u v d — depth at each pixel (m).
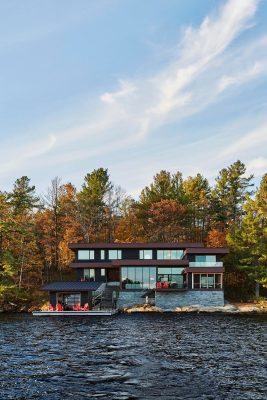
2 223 65.56
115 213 97.88
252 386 20.91
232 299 70.81
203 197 95.94
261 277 67.44
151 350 30.03
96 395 19.72
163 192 93.88
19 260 68.00
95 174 96.81
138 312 60.59
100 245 71.62
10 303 63.38
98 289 65.62
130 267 68.25
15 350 30.38
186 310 61.22
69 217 85.50
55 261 81.69
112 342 33.59
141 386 21.03
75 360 26.91
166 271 68.50
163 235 88.19
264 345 31.69
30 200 88.88
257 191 70.94
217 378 22.36
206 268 64.31
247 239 68.81
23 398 19.41
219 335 36.84
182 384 21.31
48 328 42.59
